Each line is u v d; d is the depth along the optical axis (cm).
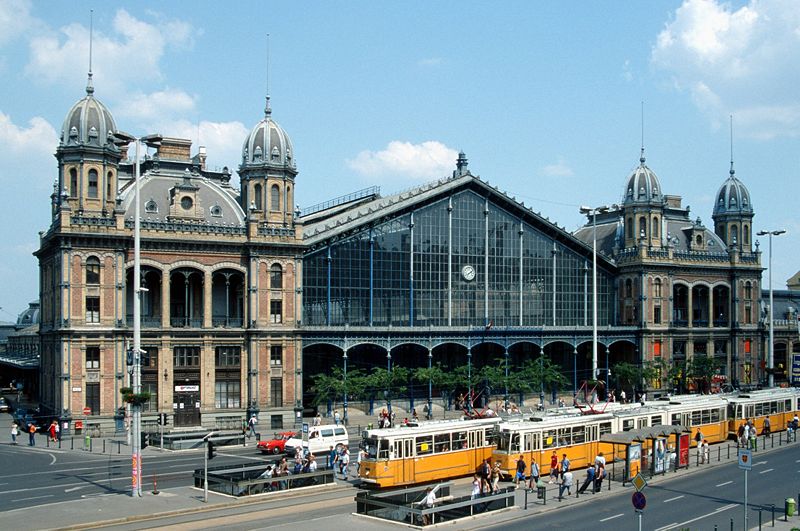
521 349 10444
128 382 7462
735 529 3934
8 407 10188
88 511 4156
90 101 7544
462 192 9694
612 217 12150
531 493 4856
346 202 11100
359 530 3800
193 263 7881
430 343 9231
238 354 8075
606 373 10494
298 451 5466
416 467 5088
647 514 4303
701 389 11156
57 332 7256
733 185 12094
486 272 9838
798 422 8181
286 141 8419
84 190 7394
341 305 8844
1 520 3941
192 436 6769
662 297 10956
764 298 13275
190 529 3822
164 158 8356
